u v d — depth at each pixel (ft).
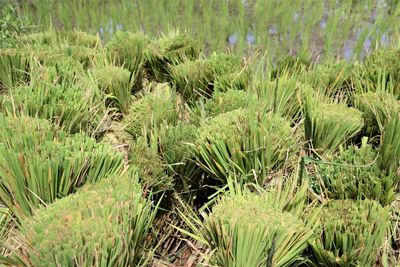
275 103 8.65
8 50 10.62
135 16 22.58
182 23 21.65
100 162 6.18
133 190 5.58
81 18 22.89
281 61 10.91
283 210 5.89
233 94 8.44
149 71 12.19
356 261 5.33
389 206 6.07
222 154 6.62
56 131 6.97
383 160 6.76
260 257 4.98
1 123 6.77
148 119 7.95
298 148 7.32
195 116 8.31
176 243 6.73
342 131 7.65
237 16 22.16
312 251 5.63
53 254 4.60
